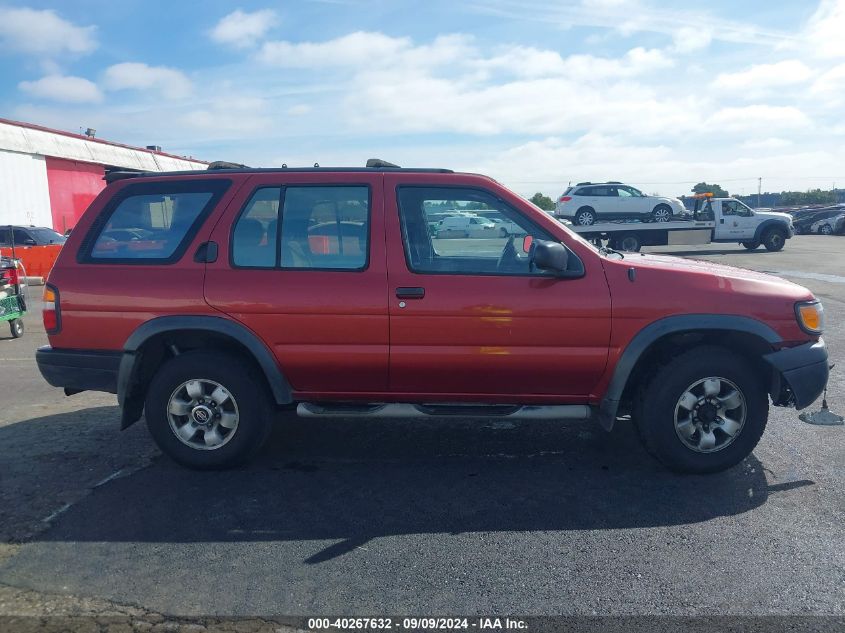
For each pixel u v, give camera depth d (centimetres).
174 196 468
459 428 566
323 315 440
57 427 571
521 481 452
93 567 343
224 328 445
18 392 698
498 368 439
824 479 449
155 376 463
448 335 436
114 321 454
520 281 436
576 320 432
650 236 2389
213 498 427
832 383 696
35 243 1834
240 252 454
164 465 483
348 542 369
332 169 464
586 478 456
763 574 332
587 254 441
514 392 452
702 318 432
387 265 441
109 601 313
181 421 466
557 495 429
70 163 2791
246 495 432
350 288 439
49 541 371
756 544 363
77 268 464
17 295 1038
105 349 458
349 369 446
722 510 405
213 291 446
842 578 328
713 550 357
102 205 474
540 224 445
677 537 372
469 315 433
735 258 2142
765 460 485
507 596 316
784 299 439
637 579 329
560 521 393
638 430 459
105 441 535
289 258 451
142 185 473
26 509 411
